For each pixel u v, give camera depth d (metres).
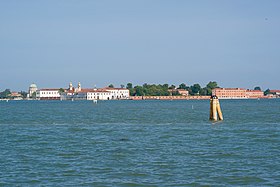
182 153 69.94
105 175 55.03
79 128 118.62
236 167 58.75
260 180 52.09
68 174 55.59
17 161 63.84
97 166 59.91
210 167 58.88
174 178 53.34
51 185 50.72
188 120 148.88
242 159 64.25
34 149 75.62
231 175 54.41
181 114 194.12
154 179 53.03
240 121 139.75
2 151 73.44
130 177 54.00
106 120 155.50
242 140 86.44
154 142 84.25
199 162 62.22
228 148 75.06
